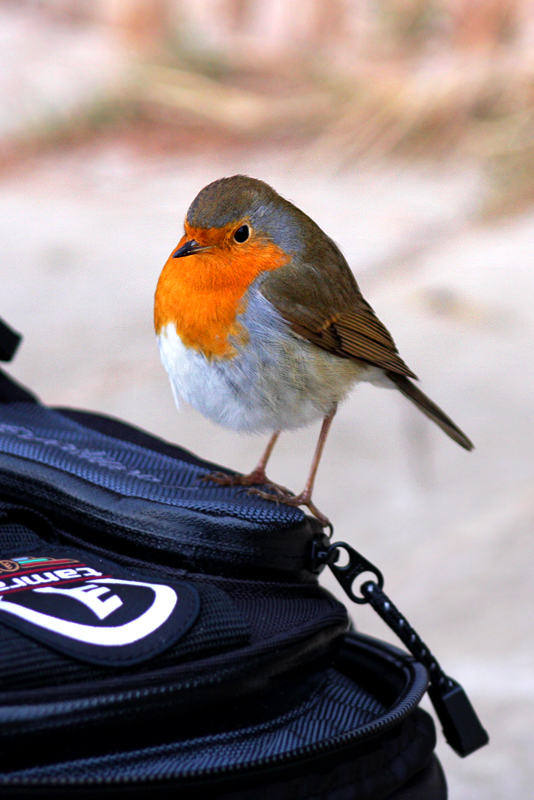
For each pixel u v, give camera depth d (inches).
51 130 902.4
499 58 829.2
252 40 1001.5
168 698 112.1
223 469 172.2
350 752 118.7
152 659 113.0
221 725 119.8
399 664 148.7
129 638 114.1
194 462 173.2
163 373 511.2
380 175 769.6
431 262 622.8
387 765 123.9
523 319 541.0
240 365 190.1
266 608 131.3
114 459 160.2
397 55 913.5
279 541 134.0
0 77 973.8
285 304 193.5
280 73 935.7
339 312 207.5
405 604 323.9
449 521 369.1
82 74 965.2
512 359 502.0
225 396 191.6
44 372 514.9
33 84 954.7
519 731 265.7
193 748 116.6
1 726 104.0
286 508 139.5
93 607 117.8
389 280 597.0
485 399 465.4
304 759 111.7
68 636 112.7
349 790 117.1
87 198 783.1
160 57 952.3
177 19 1052.5
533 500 376.8
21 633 112.4
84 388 497.4
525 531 355.6
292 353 194.5
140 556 134.9
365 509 381.4
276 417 195.8
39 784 101.4
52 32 1096.8
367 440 441.1
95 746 110.6
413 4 924.6
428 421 454.3
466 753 147.3
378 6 963.3
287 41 1012.5
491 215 675.4
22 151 878.4
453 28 899.4
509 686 282.0
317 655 131.3
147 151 863.1
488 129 781.3
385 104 821.2
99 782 103.0
